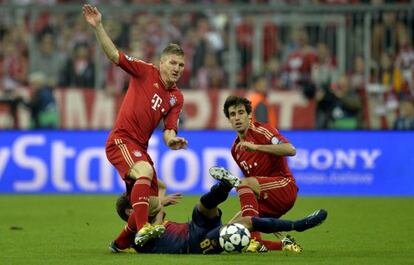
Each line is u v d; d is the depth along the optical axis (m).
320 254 32.66
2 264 30.25
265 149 33.44
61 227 44.03
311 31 69.88
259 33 70.25
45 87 69.25
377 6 68.19
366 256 32.09
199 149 64.38
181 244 31.67
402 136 64.69
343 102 68.31
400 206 55.44
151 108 33.41
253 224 31.09
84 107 69.56
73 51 70.88
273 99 68.81
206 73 71.31
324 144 64.50
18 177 65.12
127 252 32.66
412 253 33.28
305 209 53.44
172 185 64.25
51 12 70.00
